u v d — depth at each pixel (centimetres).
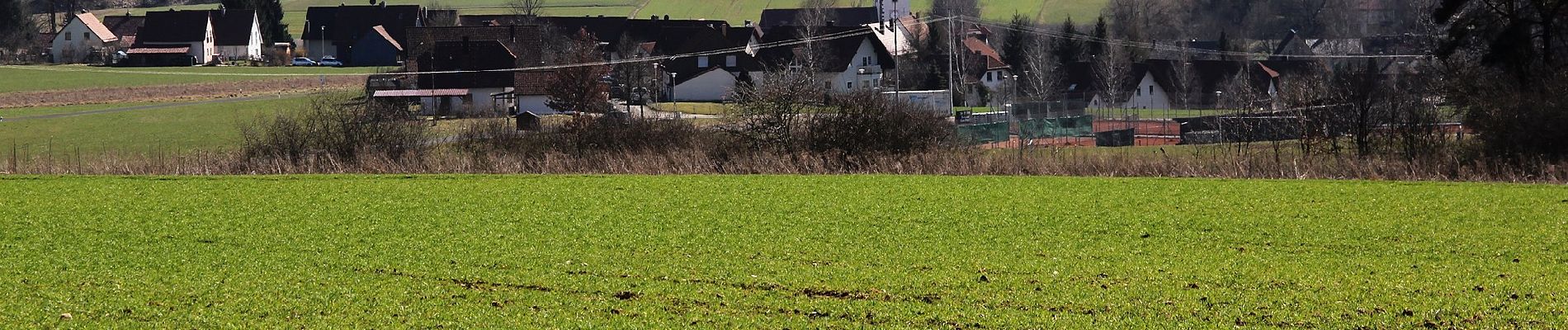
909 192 4038
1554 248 2869
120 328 2194
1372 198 3788
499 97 11650
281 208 3778
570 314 2252
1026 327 2109
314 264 2794
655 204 3803
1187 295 2347
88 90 12925
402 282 2564
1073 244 2986
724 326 2139
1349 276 2516
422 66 12456
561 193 4103
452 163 5306
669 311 2261
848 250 2917
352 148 5509
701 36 14312
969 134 6981
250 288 2520
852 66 13388
